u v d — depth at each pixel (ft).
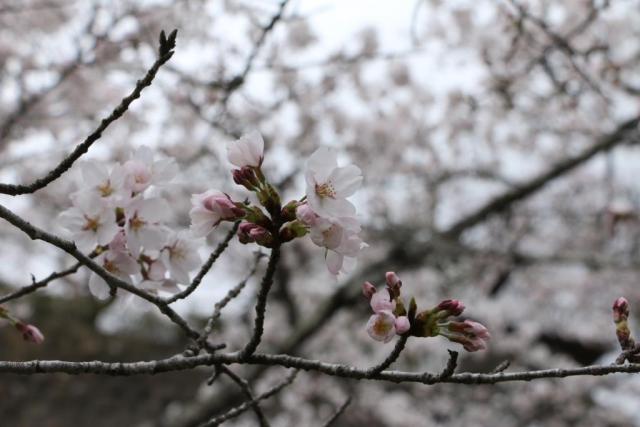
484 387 31.22
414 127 29.19
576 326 35.83
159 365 6.73
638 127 24.56
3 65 20.13
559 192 36.47
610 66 21.44
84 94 20.99
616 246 32.73
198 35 20.88
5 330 40.81
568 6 23.36
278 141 27.22
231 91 15.80
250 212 5.68
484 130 29.66
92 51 19.16
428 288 30.32
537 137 29.78
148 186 6.32
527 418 31.14
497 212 28.53
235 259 29.81
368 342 30.19
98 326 43.62
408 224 29.60
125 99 5.89
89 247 6.22
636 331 34.53
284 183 25.12
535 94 23.67
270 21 14.73
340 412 8.93
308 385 28.96
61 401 38.37
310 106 26.50
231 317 30.42
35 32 21.34
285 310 29.17
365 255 29.60
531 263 28.09
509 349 31.86
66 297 42.88
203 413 24.68
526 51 22.21
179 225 24.54
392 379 6.18
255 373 25.75
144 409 38.17
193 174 24.40
